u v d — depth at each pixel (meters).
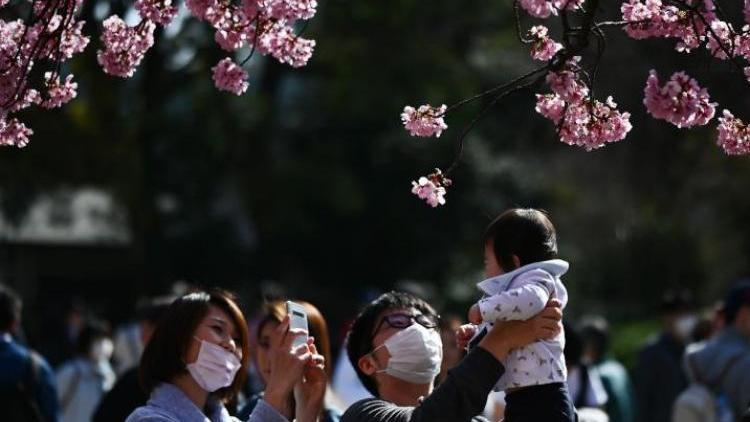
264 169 37.44
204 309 6.44
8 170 31.84
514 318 5.21
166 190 37.88
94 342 13.97
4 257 49.12
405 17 35.50
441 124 6.19
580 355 10.98
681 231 35.66
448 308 38.25
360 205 38.56
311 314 8.17
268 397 6.06
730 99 19.75
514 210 5.61
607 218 37.72
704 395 11.76
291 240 40.25
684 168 31.30
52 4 6.59
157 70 33.06
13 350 11.08
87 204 50.66
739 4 7.06
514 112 38.31
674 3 6.06
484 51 37.16
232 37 6.31
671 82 5.62
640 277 36.06
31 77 6.72
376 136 40.00
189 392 6.40
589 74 6.53
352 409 6.12
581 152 37.12
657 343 14.96
